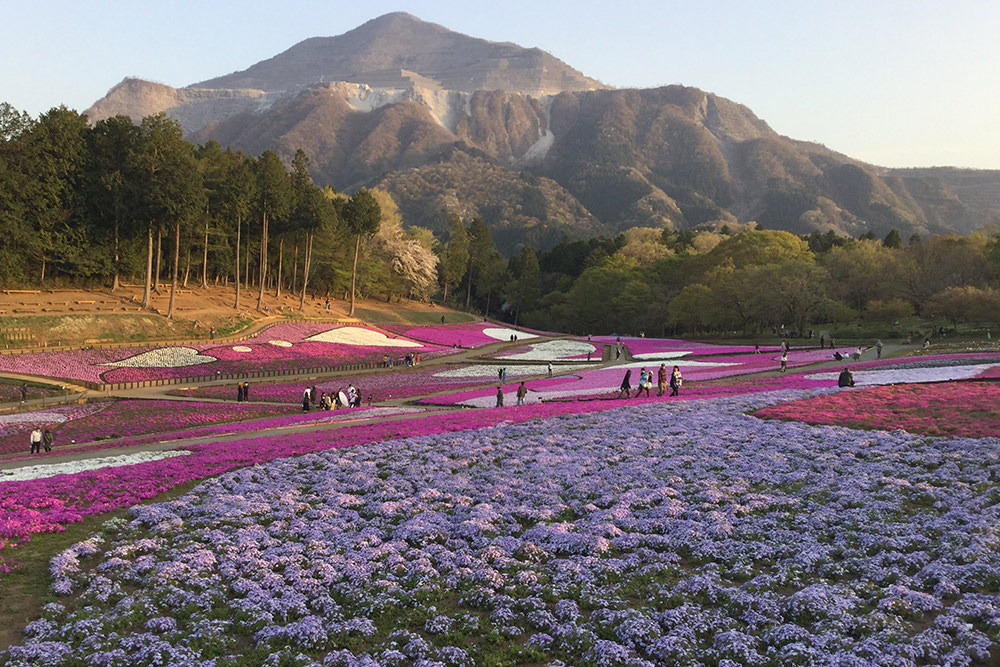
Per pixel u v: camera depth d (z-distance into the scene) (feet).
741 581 51.75
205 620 46.24
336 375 237.86
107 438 135.64
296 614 48.11
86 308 267.59
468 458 90.38
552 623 45.62
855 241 595.47
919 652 38.81
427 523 64.80
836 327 345.51
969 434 85.30
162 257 362.12
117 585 52.29
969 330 292.40
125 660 40.96
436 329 403.34
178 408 167.63
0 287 274.36
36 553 59.21
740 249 448.24
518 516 67.51
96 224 309.63
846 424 98.27
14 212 265.34
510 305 624.18
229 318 304.30
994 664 38.04
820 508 64.49
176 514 69.82
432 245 637.30
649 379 153.48
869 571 50.70
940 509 62.39
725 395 137.69
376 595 50.57
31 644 42.22
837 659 38.22
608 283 504.84
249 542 61.00
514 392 178.50
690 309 397.39
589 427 107.45
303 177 422.82
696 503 68.28
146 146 288.30
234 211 332.80
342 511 70.54
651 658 40.96
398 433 108.68
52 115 296.92
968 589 47.09
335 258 455.63
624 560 55.47
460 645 43.86
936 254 393.50
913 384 131.54
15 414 158.20
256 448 99.86
